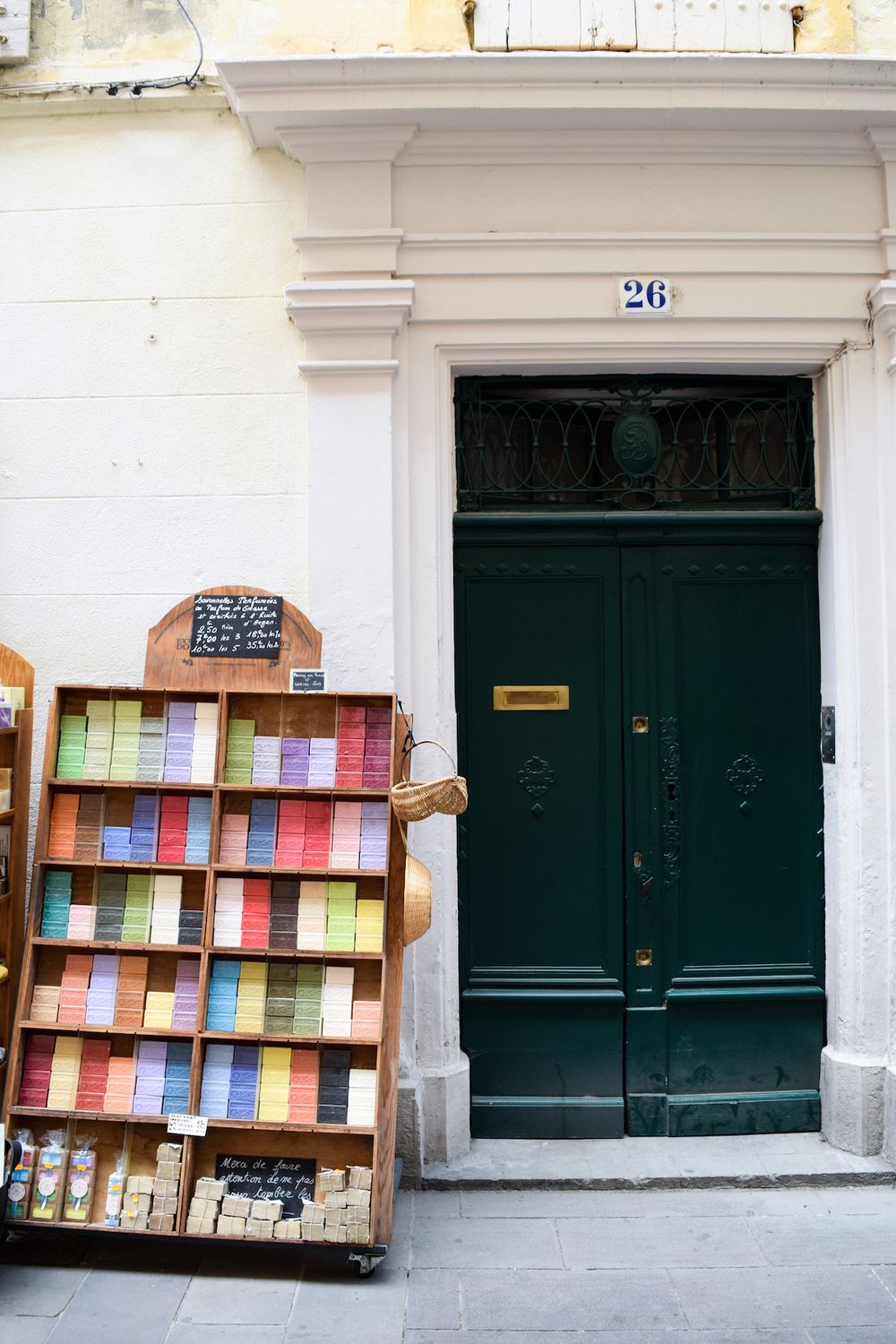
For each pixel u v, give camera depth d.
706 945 3.79
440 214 3.61
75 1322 2.65
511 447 3.83
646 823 3.79
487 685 3.80
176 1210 2.87
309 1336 2.62
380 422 3.55
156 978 3.06
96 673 3.61
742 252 3.62
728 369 3.76
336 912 3.01
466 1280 2.88
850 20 3.75
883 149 3.61
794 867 3.80
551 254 3.60
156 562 3.61
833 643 3.71
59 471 3.63
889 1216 3.25
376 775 3.06
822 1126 3.75
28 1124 3.02
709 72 3.40
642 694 3.80
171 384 3.62
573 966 3.79
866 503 3.63
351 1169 2.86
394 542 3.56
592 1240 3.10
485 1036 3.77
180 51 3.67
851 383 3.63
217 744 3.07
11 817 3.21
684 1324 2.69
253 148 3.63
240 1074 2.96
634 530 3.79
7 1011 3.18
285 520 3.60
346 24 3.70
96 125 3.66
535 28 3.65
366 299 3.52
